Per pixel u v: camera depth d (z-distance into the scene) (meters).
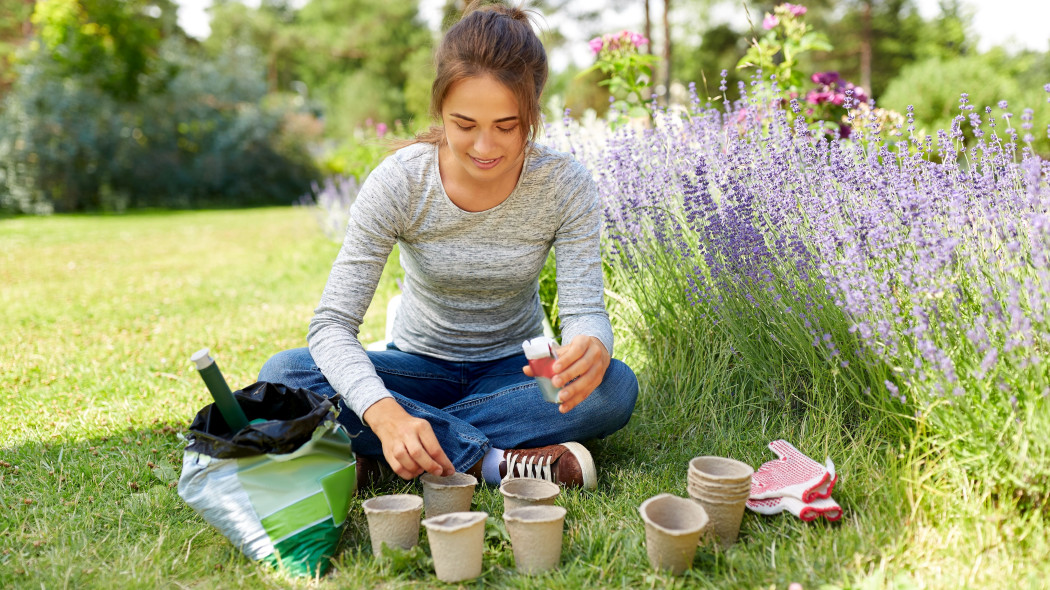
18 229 9.69
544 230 1.83
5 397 2.61
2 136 12.97
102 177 14.33
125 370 2.95
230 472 1.45
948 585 1.28
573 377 1.58
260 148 17.52
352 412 1.77
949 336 1.56
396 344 2.07
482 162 1.57
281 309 4.15
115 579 1.41
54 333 3.66
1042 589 1.23
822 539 1.44
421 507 1.48
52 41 13.59
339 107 31.58
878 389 1.71
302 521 1.44
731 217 2.06
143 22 15.05
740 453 1.90
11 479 1.90
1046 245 1.42
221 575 1.43
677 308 2.37
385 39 31.56
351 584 1.38
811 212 1.98
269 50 31.20
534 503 1.53
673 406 2.20
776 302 1.96
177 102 16.00
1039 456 1.37
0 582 1.41
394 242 1.85
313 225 9.34
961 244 1.62
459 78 1.49
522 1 1.65
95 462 2.00
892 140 2.72
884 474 1.60
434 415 1.79
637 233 2.43
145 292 4.82
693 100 2.68
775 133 2.38
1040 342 1.42
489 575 1.42
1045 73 18.30
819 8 21.69
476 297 1.92
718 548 1.45
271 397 1.65
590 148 3.03
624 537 1.53
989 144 1.74
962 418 1.47
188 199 16.02
